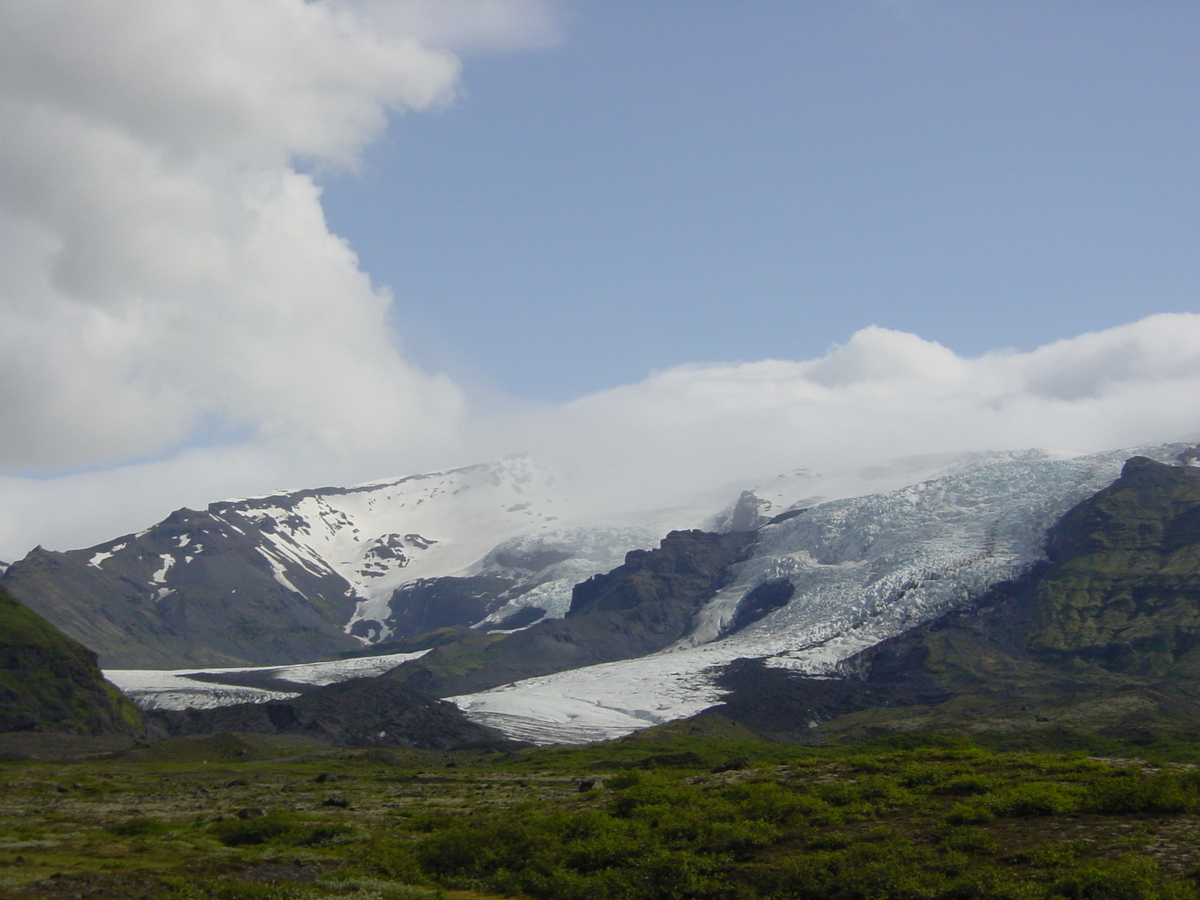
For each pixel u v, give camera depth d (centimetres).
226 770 18775
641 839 6141
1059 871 4547
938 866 4884
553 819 6906
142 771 18112
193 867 6166
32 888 5222
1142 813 5328
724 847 5772
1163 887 4203
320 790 13362
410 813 9325
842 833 5659
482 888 5894
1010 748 19225
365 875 6066
